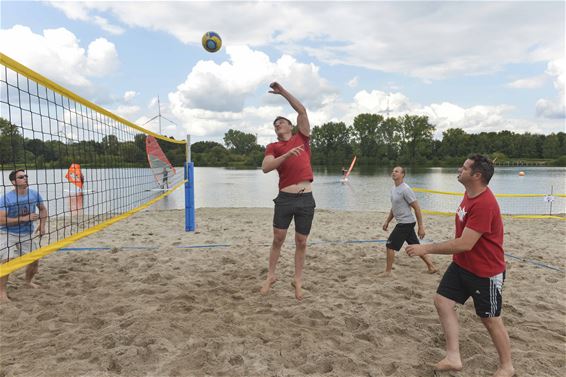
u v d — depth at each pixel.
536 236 7.80
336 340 3.01
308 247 6.42
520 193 21.80
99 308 3.58
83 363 2.57
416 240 4.73
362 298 3.96
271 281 4.02
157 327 3.07
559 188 25.33
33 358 2.68
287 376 2.46
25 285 4.29
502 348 2.47
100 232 7.80
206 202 17.69
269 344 2.89
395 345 2.96
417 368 2.62
